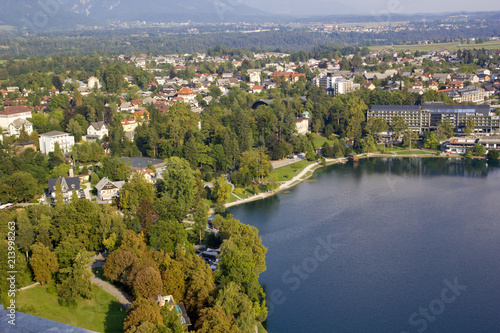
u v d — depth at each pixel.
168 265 166.25
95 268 187.00
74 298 156.62
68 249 173.75
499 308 174.50
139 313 134.88
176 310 145.62
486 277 195.25
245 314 145.12
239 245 187.88
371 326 164.88
